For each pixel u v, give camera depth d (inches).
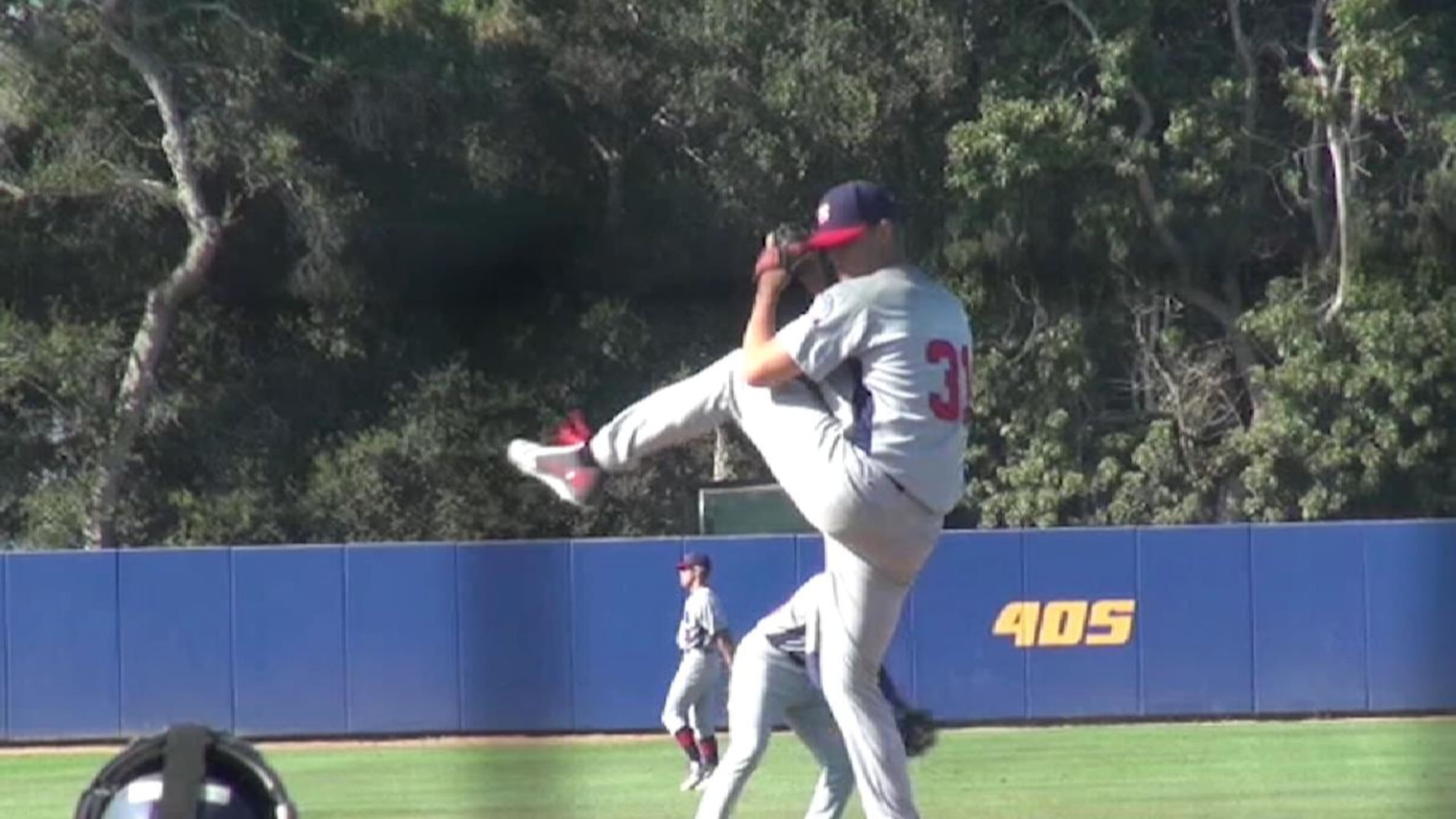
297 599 3164.4
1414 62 4623.5
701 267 5027.1
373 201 4781.0
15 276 4854.8
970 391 773.3
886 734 817.5
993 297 4758.9
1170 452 4761.3
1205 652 3235.7
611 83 4901.6
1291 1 4857.3
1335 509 4667.8
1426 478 4702.3
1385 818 2103.8
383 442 4845.0
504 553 3184.1
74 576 3159.5
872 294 745.6
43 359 4699.8
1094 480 4771.2
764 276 764.6
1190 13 4854.8
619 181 4970.5
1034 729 3152.1
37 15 4603.8
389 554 3169.3
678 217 4977.9
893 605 788.6
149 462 4899.1
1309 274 4805.6
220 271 4884.4
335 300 4874.5
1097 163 4653.1
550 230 4972.9
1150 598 3238.2
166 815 361.7
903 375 746.2
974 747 2896.2
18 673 3157.0
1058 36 4768.7
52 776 2753.4
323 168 4667.8
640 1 4960.6
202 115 4589.1
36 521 4707.2
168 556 3164.4
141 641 3161.9
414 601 3169.3
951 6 4803.2
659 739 3095.5
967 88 4879.4
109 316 4899.1
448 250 4911.4
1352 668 3233.3
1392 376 4618.6
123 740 3152.1
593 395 4968.0
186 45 4530.0
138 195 4766.2
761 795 2316.7
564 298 5004.9
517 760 2847.0
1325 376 4653.1
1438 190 4581.7
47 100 4702.3
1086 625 3228.3
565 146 4963.1
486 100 4785.9
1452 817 2110.0
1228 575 3243.1
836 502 749.9
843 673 812.0
